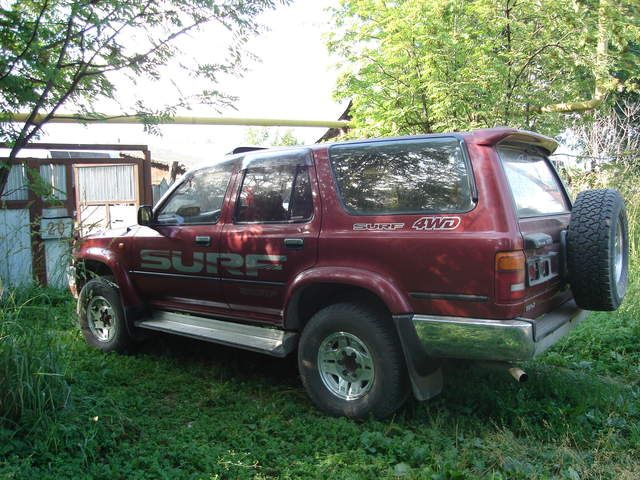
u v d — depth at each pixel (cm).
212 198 488
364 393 382
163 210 525
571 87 816
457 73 763
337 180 412
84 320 569
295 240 415
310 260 408
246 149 516
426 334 354
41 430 324
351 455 335
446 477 306
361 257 383
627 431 368
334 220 403
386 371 371
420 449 332
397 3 879
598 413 384
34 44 357
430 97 798
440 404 407
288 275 421
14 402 328
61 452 319
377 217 385
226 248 460
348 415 386
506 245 332
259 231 440
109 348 550
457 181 361
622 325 567
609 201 390
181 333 490
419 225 366
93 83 400
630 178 877
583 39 730
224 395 441
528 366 474
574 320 408
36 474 295
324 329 395
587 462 324
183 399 438
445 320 348
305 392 452
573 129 938
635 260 704
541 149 459
